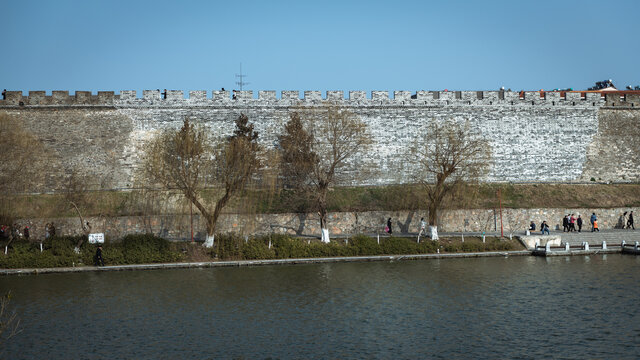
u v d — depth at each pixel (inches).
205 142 2438.5
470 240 2335.1
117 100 2748.5
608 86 4347.9
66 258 1995.6
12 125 2506.2
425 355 1224.2
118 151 2696.9
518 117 2957.7
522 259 2166.6
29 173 2497.5
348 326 1397.6
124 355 1226.0
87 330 1373.0
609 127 3043.8
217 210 2162.9
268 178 2475.4
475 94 2950.3
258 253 2112.5
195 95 2797.7
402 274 1899.6
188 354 1231.5
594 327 1378.0
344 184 2723.9
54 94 2723.9
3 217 2160.4
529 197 2733.8
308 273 1921.8
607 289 1691.7
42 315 1477.6
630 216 2588.6
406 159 2810.0
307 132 2498.8
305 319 1448.1
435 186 2522.1
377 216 2485.2
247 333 1352.1
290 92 2854.3
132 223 2320.4
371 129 2847.0
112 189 2635.3
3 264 1948.8
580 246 2301.9
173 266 2020.2
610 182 2984.7
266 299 1614.2
